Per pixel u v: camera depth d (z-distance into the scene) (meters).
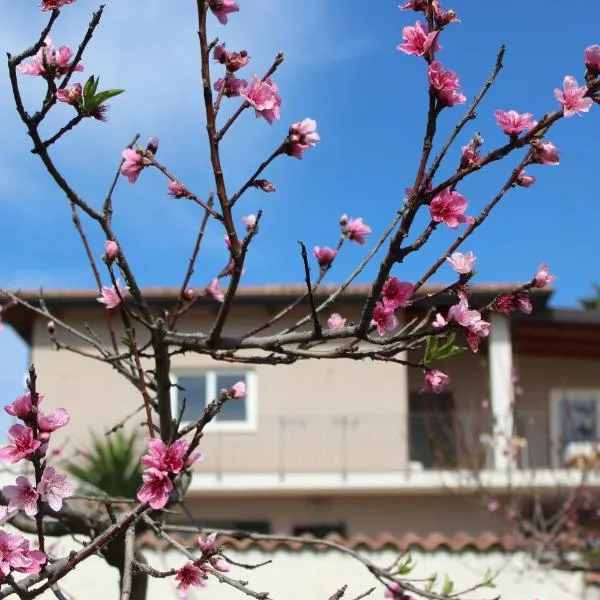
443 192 3.25
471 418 16.20
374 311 3.53
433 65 3.04
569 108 3.02
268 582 9.20
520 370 19.34
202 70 3.36
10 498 2.90
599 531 14.14
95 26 3.16
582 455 15.35
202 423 2.94
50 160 3.50
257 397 17.58
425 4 3.10
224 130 3.41
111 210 4.10
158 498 2.95
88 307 16.67
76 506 4.96
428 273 3.49
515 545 9.38
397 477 17.05
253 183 3.49
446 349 3.59
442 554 9.33
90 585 8.84
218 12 3.40
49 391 16.98
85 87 3.22
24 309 16.59
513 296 3.57
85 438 16.84
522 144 3.10
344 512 17.55
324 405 17.55
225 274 4.88
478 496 15.16
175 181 3.65
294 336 3.72
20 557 2.89
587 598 9.55
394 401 17.53
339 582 9.20
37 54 3.32
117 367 4.61
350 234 4.63
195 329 16.59
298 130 3.46
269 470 17.36
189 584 3.40
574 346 18.61
